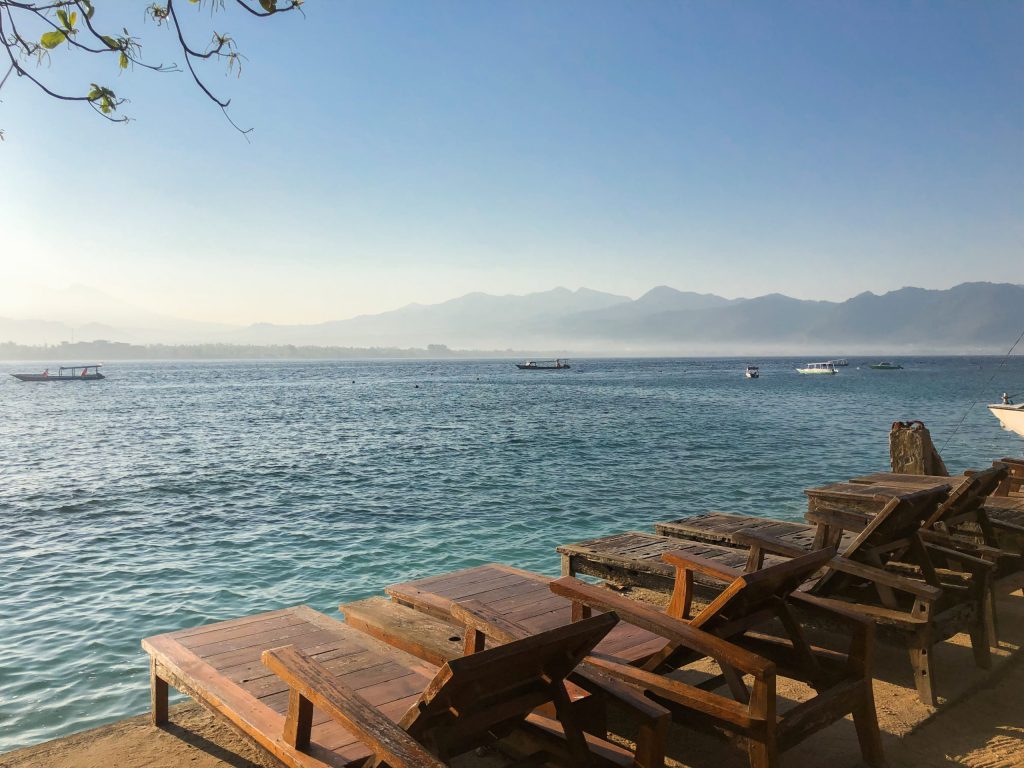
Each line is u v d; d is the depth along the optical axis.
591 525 16.94
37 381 139.00
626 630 5.48
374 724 3.22
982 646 6.51
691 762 4.96
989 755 5.00
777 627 6.40
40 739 7.29
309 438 37.56
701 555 7.74
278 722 4.11
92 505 19.92
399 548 14.86
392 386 112.19
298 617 5.90
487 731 4.08
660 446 32.59
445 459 28.69
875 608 6.04
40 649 9.61
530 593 6.50
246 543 15.38
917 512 6.27
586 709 4.38
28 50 3.30
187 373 196.12
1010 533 7.96
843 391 92.56
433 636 5.16
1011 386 103.81
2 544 15.47
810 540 8.14
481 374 178.62
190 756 5.07
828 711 4.46
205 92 3.39
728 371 198.62
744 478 23.66
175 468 27.02
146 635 10.16
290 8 3.38
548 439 35.78
